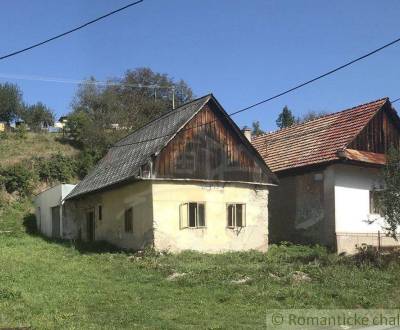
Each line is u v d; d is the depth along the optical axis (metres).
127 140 30.50
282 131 31.31
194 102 24.98
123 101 60.69
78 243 26.78
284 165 27.12
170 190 22.84
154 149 23.05
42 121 70.94
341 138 25.81
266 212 25.11
